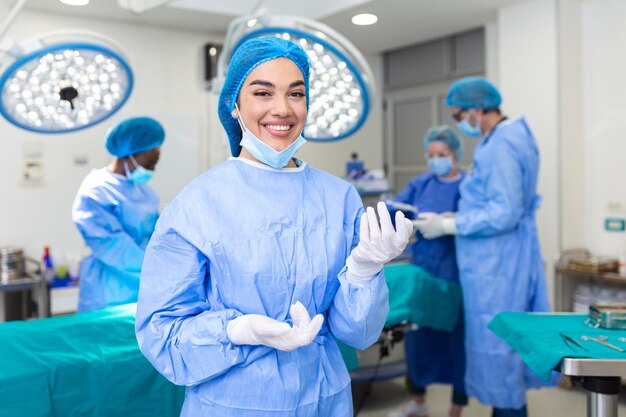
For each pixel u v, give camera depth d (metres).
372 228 1.05
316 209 1.20
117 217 2.46
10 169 3.52
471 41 4.04
